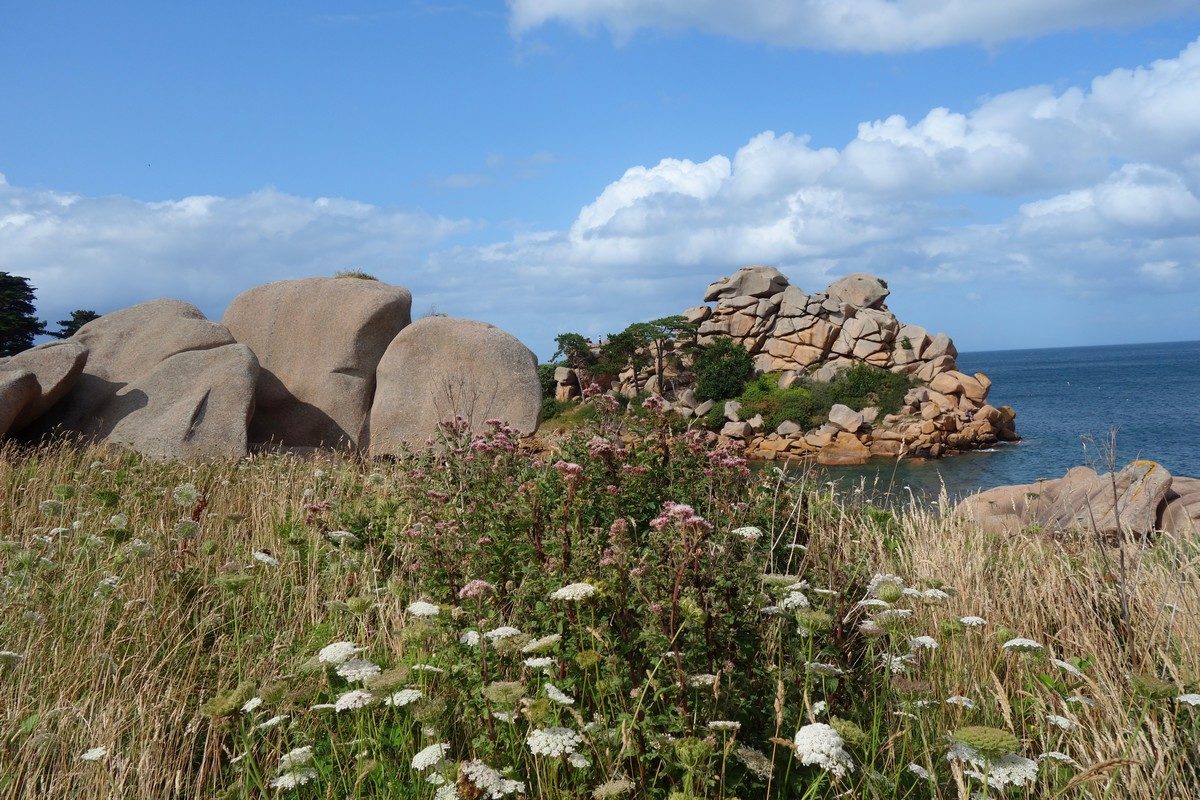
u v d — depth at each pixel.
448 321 14.90
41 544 5.79
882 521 6.45
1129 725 3.41
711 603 3.41
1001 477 35.97
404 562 5.55
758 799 3.16
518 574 4.55
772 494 5.61
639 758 3.05
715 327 59.69
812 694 3.43
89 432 13.30
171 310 15.33
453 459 6.53
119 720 3.62
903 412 48.84
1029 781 3.16
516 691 3.03
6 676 4.08
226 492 8.05
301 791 3.39
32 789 3.27
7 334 40.84
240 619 5.03
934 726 3.48
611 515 4.91
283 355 15.66
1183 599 4.46
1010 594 5.06
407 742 3.41
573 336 61.69
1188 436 49.56
